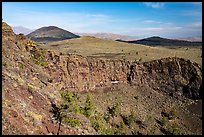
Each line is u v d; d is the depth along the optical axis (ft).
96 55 520.42
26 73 204.54
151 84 389.60
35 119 144.77
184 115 328.08
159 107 338.13
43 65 280.31
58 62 317.63
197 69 399.44
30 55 263.49
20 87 170.19
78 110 191.62
